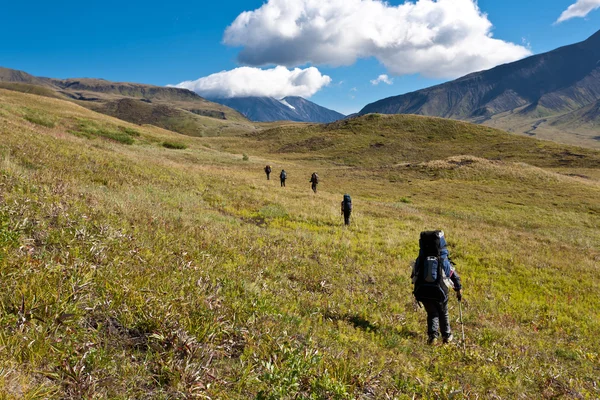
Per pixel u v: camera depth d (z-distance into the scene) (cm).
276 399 310
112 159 2044
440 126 10244
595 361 630
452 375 461
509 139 8975
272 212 1814
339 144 9450
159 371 313
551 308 980
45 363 277
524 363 561
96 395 256
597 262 1568
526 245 1767
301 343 437
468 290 1048
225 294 538
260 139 10944
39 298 342
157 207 1227
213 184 2291
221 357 367
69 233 576
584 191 4219
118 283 436
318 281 856
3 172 920
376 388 377
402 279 1007
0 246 430
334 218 1859
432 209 3141
